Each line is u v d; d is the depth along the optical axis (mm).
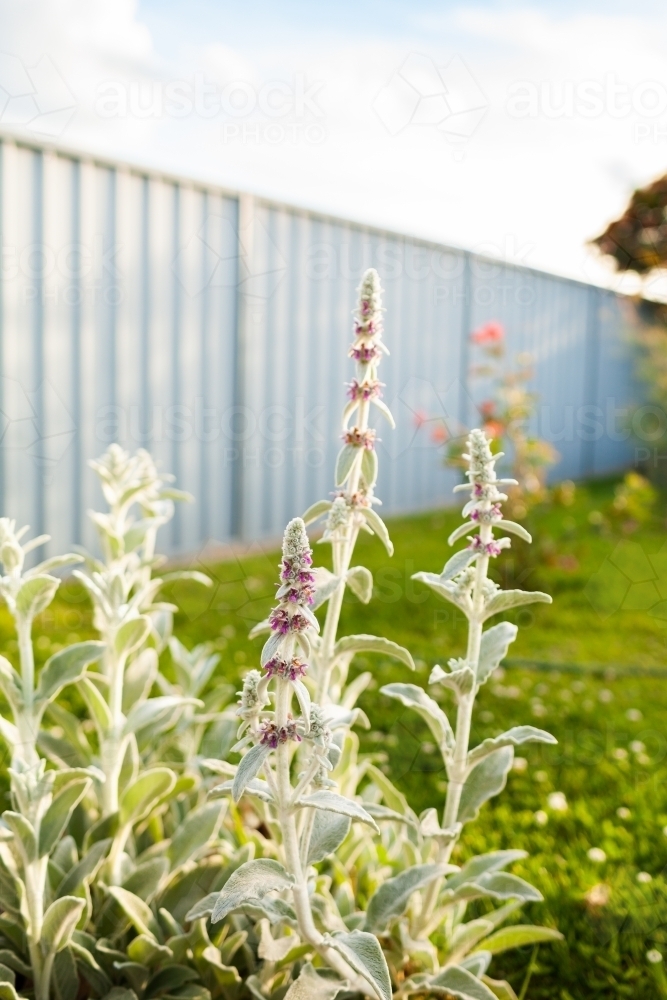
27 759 1352
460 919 1604
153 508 1871
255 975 1337
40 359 4238
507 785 2332
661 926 1732
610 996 1582
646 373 6379
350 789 1662
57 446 4367
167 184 4645
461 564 1231
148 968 1347
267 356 5328
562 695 2955
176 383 4891
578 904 1801
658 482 6207
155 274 4680
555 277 6492
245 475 5285
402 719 2697
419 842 1446
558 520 5309
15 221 4031
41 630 3420
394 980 1427
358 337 1289
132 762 1609
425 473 6332
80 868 1390
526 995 1594
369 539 4906
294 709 2111
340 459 1309
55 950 1286
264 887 1061
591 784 2346
